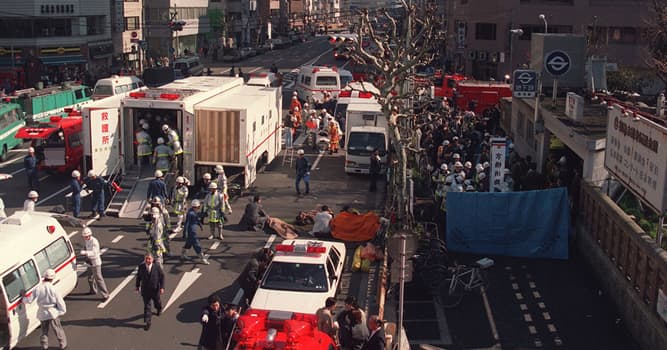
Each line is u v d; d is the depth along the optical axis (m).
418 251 19.05
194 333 16.66
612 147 20.72
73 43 66.19
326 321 14.48
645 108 26.03
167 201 25.41
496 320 17.73
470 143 31.31
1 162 34.53
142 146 26.72
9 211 26.11
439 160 29.00
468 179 25.73
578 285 20.06
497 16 67.12
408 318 17.81
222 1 108.06
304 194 29.00
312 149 38.03
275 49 111.69
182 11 92.94
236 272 20.58
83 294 18.91
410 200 22.91
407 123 28.50
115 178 26.58
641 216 20.42
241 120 26.92
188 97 26.91
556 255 22.11
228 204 25.14
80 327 16.84
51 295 15.18
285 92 60.44
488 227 22.20
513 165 27.52
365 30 31.53
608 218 19.55
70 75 64.69
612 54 62.16
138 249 22.38
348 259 21.77
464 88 46.50
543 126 28.48
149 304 16.77
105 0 71.69
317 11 191.25
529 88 28.66
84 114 25.95
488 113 45.19
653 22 54.41
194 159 26.94
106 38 72.50
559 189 21.95
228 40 108.44
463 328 17.28
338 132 37.22
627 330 17.38
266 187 29.94
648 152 17.45
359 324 14.55
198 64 74.69
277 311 14.90
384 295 17.86
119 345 15.95
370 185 30.47
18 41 62.66
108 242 22.92
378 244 22.11
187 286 19.45
